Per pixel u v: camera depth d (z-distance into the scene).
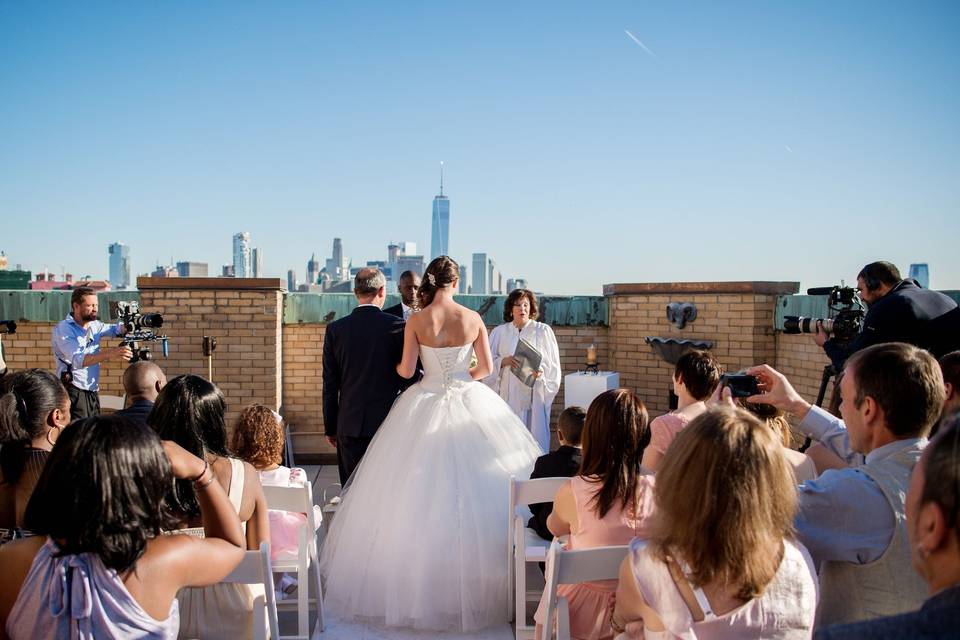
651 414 7.39
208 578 1.90
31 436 2.70
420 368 4.61
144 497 1.71
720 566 1.56
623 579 1.84
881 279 4.19
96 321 6.05
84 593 1.65
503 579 3.83
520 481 3.55
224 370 6.81
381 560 3.83
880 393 1.90
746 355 6.73
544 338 6.33
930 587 1.11
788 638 1.64
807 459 2.58
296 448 7.33
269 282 6.80
